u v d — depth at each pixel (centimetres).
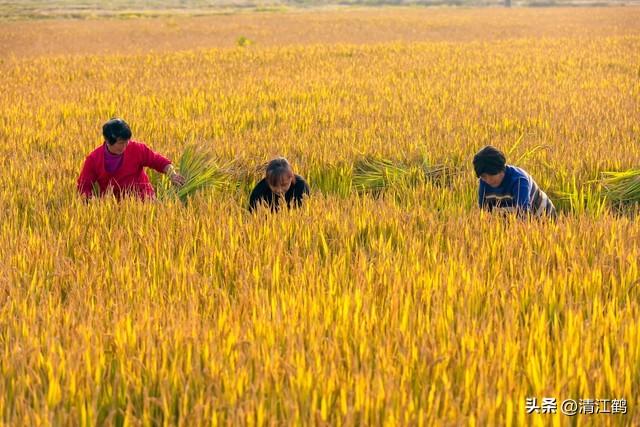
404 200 1124
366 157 1389
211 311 618
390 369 477
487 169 885
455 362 494
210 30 7788
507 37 6328
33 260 756
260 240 821
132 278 695
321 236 820
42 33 7688
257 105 2191
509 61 3491
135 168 1095
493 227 838
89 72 3272
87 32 7788
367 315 572
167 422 444
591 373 476
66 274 707
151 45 6209
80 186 1092
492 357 503
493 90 2411
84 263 762
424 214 925
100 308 609
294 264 731
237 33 7388
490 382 467
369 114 1934
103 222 915
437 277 665
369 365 497
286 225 862
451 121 1778
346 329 550
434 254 740
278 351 514
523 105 2055
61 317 600
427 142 1478
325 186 1303
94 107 2152
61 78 3077
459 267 701
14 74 3206
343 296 612
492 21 8812
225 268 731
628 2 15112
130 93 2475
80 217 948
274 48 4434
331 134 1617
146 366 504
